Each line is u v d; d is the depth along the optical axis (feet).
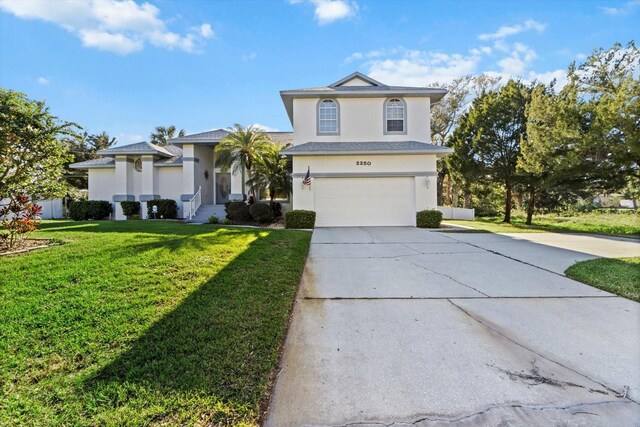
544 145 50.67
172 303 14.33
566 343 11.55
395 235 39.04
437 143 100.89
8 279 16.76
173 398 8.22
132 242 27.07
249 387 8.77
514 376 9.55
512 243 33.17
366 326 12.99
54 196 30.14
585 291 17.35
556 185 56.13
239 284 17.28
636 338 11.90
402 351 11.00
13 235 25.90
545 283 18.85
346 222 49.37
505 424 7.66
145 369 9.37
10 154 25.40
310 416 7.88
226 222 52.65
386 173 49.16
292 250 26.89
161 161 68.69
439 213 47.93
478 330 12.62
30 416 7.54
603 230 50.16
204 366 9.62
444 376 9.55
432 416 7.92
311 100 54.70
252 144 56.13
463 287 18.16
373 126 54.65
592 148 46.06
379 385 9.12
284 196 60.29
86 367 9.48
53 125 27.14
